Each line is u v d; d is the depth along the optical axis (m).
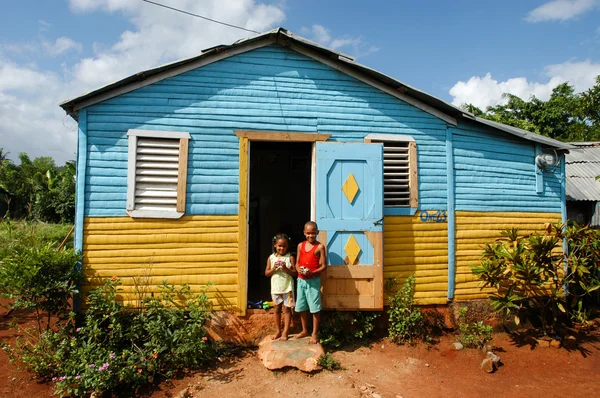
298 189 9.79
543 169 6.60
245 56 5.45
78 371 4.08
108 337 4.64
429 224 5.86
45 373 4.33
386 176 5.84
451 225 5.92
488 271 5.41
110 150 5.05
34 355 4.28
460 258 5.95
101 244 4.96
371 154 5.41
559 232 5.54
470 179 6.12
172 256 5.12
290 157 9.14
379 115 5.80
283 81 5.54
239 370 4.59
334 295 5.25
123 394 4.11
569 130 16.95
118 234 5.01
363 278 5.30
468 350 5.31
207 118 5.31
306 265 4.98
